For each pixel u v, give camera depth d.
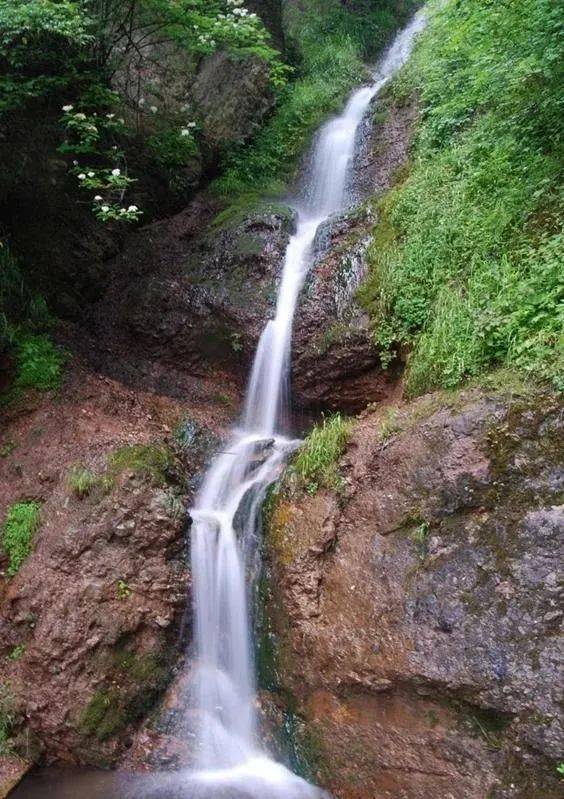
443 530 4.95
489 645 4.46
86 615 5.51
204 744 5.46
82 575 5.66
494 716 4.42
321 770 5.08
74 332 8.55
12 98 7.00
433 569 4.86
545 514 4.53
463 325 5.86
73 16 6.80
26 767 5.23
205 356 8.71
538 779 4.20
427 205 7.43
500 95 7.48
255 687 5.67
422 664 4.62
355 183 10.45
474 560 4.72
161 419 7.80
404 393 6.25
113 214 7.07
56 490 6.27
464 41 9.19
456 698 4.54
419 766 4.65
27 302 7.97
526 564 4.50
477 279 6.10
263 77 12.64
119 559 5.75
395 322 6.94
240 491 6.71
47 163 8.12
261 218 9.38
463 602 4.65
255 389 8.25
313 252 8.64
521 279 5.79
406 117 10.63
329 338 7.39
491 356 5.52
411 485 5.24
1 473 6.65
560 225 5.90
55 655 5.38
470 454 5.01
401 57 14.70
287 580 5.50
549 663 4.25
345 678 4.97
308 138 12.16
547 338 5.12
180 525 6.05
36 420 7.04
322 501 5.71
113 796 5.08
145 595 5.71
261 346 8.23
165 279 9.16
